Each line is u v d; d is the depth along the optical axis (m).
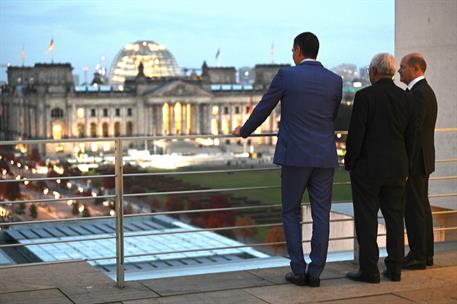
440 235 14.14
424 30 13.88
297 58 9.23
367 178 9.27
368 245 9.34
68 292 8.87
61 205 107.50
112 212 92.12
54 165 166.88
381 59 9.38
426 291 8.97
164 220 79.56
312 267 9.14
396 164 9.23
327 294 8.81
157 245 55.31
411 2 14.07
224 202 95.19
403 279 9.55
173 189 119.75
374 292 8.91
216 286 9.12
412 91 10.03
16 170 151.12
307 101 8.87
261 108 9.00
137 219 79.38
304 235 15.44
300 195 9.12
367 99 9.23
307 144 8.87
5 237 59.81
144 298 8.62
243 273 9.78
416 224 10.05
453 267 10.21
